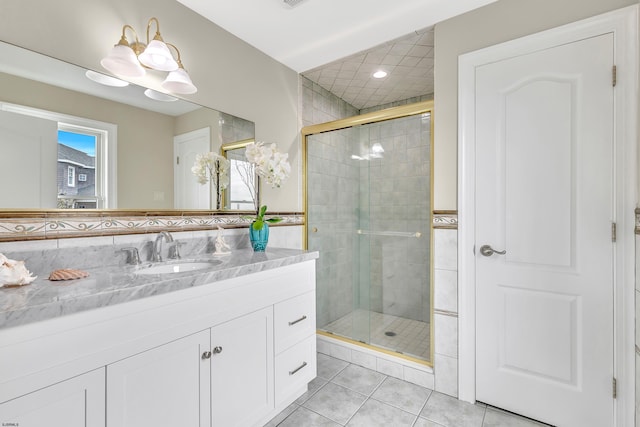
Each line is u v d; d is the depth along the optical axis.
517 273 1.63
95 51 1.36
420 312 2.30
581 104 1.46
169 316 1.06
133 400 0.96
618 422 1.38
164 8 1.60
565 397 1.51
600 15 1.41
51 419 0.80
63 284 1.00
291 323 1.60
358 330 2.51
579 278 1.48
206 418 1.17
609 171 1.40
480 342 1.73
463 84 1.76
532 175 1.59
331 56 2.29
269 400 1.46
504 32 1.65
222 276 1.22
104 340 0.90
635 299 1.34
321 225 2.65
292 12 1.77
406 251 2.35
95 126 1.36
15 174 1.14
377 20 1.84
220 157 1.89
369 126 2.39
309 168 2.60
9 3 1.13
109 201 1.39
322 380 1.99
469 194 1.75
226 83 1.93
